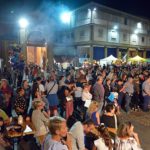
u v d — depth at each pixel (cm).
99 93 800
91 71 1486
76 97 831
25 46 1656
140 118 869
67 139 383
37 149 495
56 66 1988
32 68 1456
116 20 3538
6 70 1463
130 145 422
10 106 702
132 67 2086
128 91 953
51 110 814
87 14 3297
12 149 503
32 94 787
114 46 3538
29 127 534
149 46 4156
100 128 457
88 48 3359
